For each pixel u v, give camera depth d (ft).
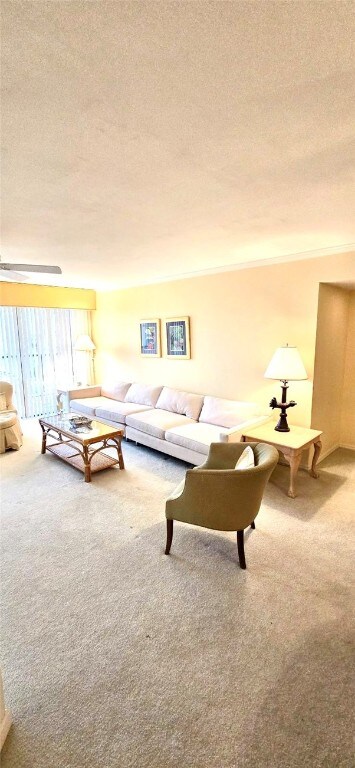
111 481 11.82
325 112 4.12
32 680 5.10
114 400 18.88
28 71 3.40
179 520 7.69
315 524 9.00
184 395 15.38
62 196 6.67
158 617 6.21
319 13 2.82
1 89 3.63
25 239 9.84
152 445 13.85
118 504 10.25
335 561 7.59
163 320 16.96
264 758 4.16
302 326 11.80
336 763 4.11
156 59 3.28
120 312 19.69
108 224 8.44
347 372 14.28
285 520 9.19
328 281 11.05
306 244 10.46
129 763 4.11
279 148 4.98
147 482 11.73
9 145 4.80
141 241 10.08
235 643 5.67
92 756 4.19
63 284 18.98
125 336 19.54
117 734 4.42
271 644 5.65
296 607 6.38
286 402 11.63
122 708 4.72
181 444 12.40
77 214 7.72
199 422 14.32
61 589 6.90
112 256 12.07
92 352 22.22
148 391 17.06
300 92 3.76
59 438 13.98
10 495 10.87
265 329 12.83
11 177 5.83
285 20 2.88
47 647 5.65
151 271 15.06
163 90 3.70
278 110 4.08
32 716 4.62
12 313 18.80
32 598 6.68
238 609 6.35
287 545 8.16
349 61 3.31
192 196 6.73
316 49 3.18
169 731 4.44
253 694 4.87
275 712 4.64
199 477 7.15
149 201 6.98
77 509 9.98
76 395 19.01
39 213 7.64
